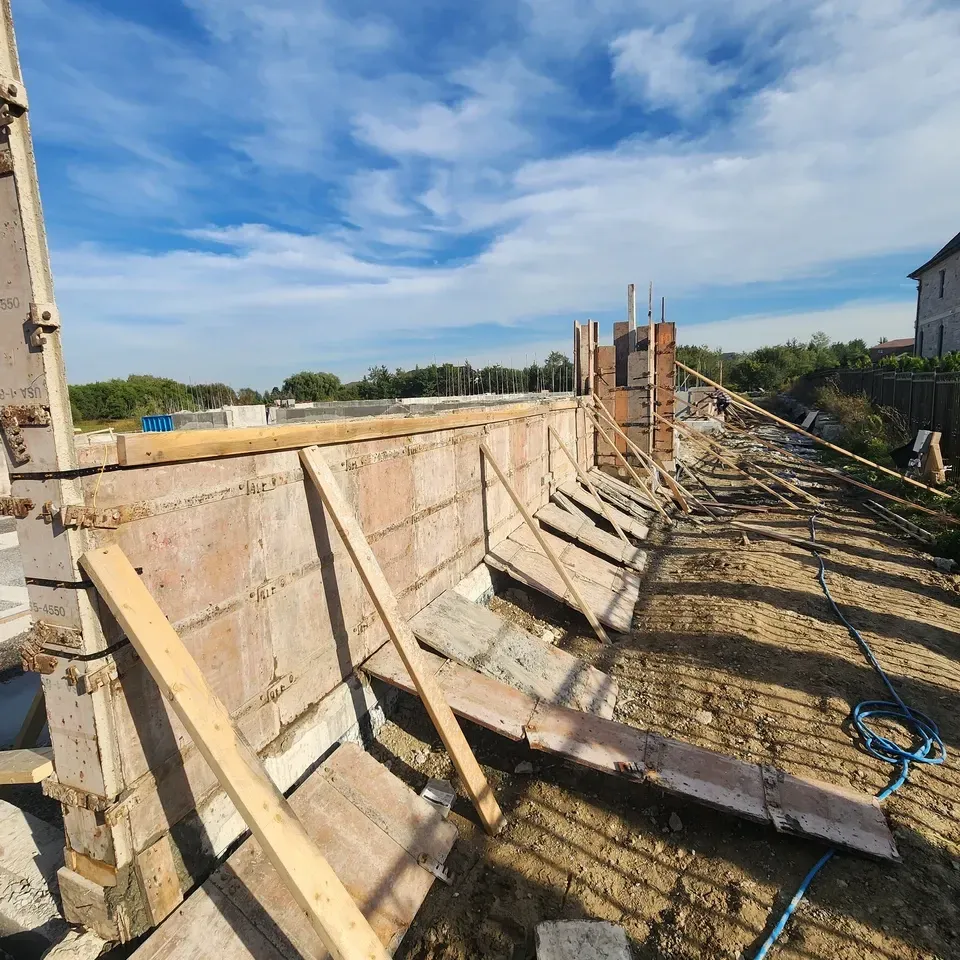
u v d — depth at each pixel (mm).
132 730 2420
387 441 4359
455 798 3697
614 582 7152
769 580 7152
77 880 2475
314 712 3537
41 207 2070
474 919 2928
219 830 2840
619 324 13117
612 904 2996
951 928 2793
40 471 2189
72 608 2238
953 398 12602
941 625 5973
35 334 2078
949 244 27562
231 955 2395
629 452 12711
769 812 3332
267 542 3133
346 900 2307
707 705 4656
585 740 3816
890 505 10781
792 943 2748
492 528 6676
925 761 3902
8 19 1986
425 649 4699
